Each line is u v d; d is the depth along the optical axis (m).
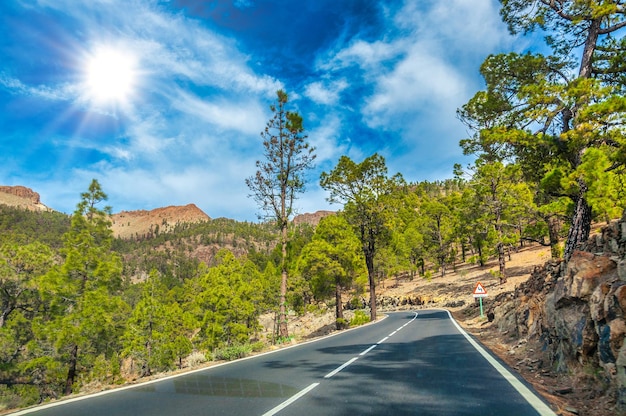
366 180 30.11
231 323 33.22
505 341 11.96
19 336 25.56
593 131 9.75
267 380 7.67
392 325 22.77
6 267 24.73
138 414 5.31
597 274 6.34
